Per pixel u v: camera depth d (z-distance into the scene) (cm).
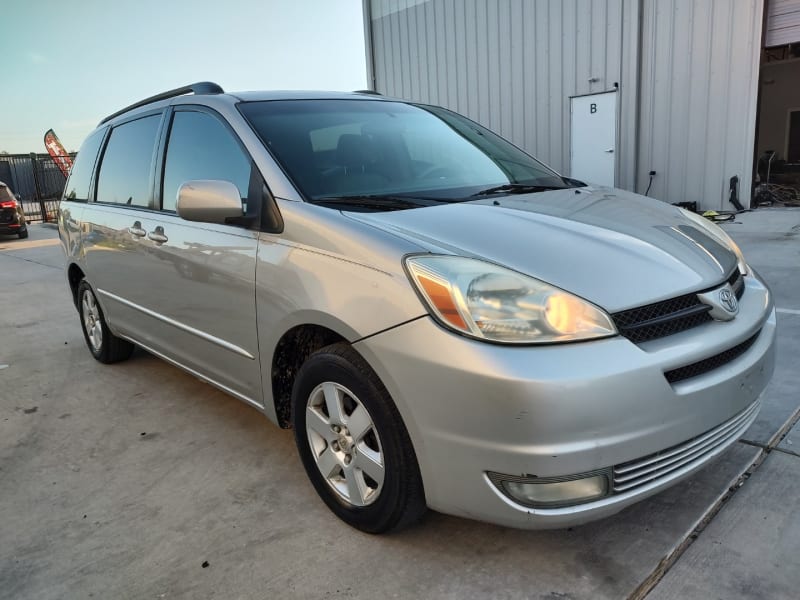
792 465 249
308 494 257
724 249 245
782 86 1430
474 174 297
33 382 417
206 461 290
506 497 177
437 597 193
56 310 653
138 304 346
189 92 329
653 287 190
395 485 200
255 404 268
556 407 166
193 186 245
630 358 173
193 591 202
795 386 319
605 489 174
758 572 193
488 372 169
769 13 852
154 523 242
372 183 263
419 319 182
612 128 1011
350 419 214
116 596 201
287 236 229
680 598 185
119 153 377
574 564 203
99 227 378
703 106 911
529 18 1080
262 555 218
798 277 534
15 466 296
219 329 271
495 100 1166
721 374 192
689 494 235
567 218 231
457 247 196
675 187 963
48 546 230
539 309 175
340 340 225
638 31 948
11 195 1396
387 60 1358
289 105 296
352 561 212
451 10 1199
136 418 346
